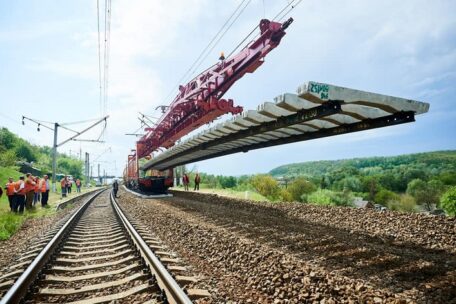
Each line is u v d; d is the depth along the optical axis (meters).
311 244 7.34
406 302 4.10
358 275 5.28
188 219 11.35
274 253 6.26
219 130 12.34
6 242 9.33
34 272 5.03
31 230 11.27
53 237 8.12
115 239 8.34
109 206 19.39
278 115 9.32
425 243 7.42
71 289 4.68
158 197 24.67
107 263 6.01
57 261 6.18
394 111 7.95
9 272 5.84
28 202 17.80
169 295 4.14
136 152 32.22
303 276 5.11
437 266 5.55
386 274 5.31
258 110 8.98
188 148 18.64
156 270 4.91
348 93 6.95
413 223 8.98
